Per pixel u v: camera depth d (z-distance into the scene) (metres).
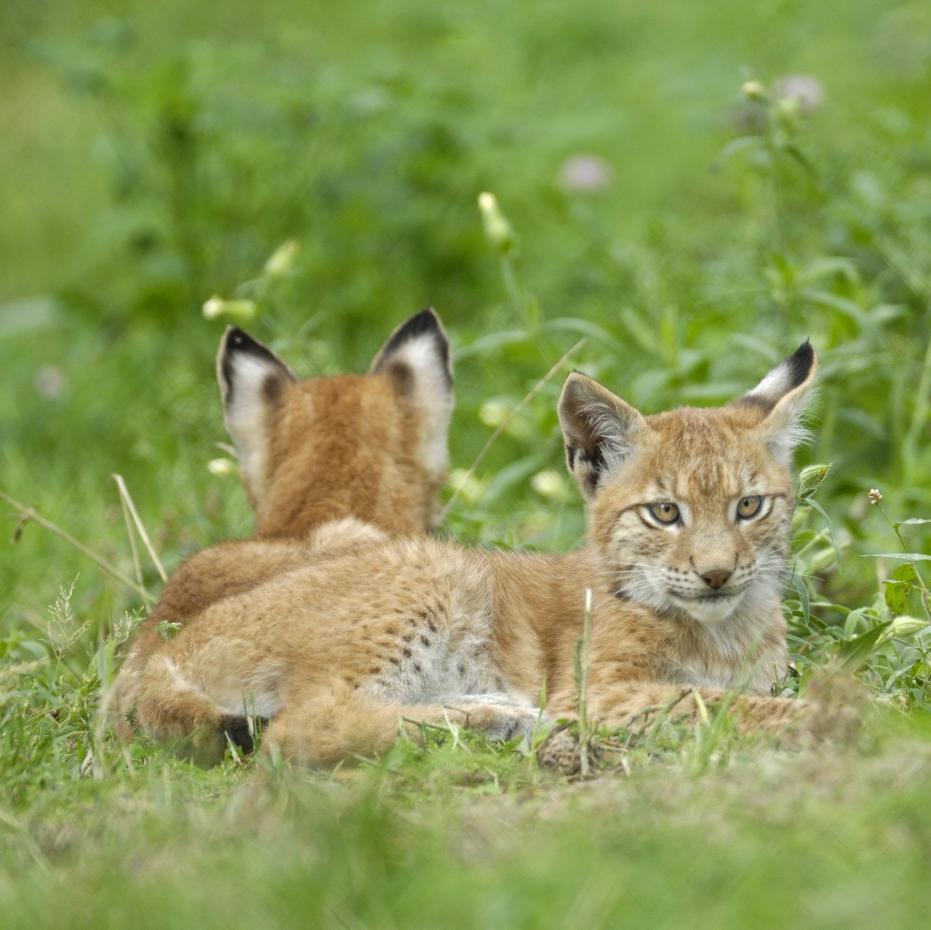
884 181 15.73
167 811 7.05
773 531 9.41
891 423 12.68
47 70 26.42
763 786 6.56
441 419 11.75
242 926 5.64
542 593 9.85
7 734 8.38
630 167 22.39
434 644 9.15
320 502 11.01
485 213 12.49
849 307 12.02
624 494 9.49
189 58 17.80
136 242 18.28
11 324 18.39
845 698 7.45
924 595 9.13
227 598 9.32
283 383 11.71
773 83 14.82
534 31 25.55
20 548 12.88
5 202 24.17
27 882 6.39
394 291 18.00
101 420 16.70
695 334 12.72
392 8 24.20
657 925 5.41
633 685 8.99
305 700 8.67
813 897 5.46
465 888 5.75
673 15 25.81
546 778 7.47
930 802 6.05
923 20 22.16
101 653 8.99
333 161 18.27
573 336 15.73
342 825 6.24
